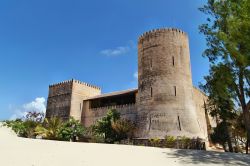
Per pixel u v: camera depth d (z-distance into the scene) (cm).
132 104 3984
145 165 1170
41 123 3988
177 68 3656
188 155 1551
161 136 3247
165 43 3794
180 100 3472
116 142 3219
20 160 1151
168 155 1530
